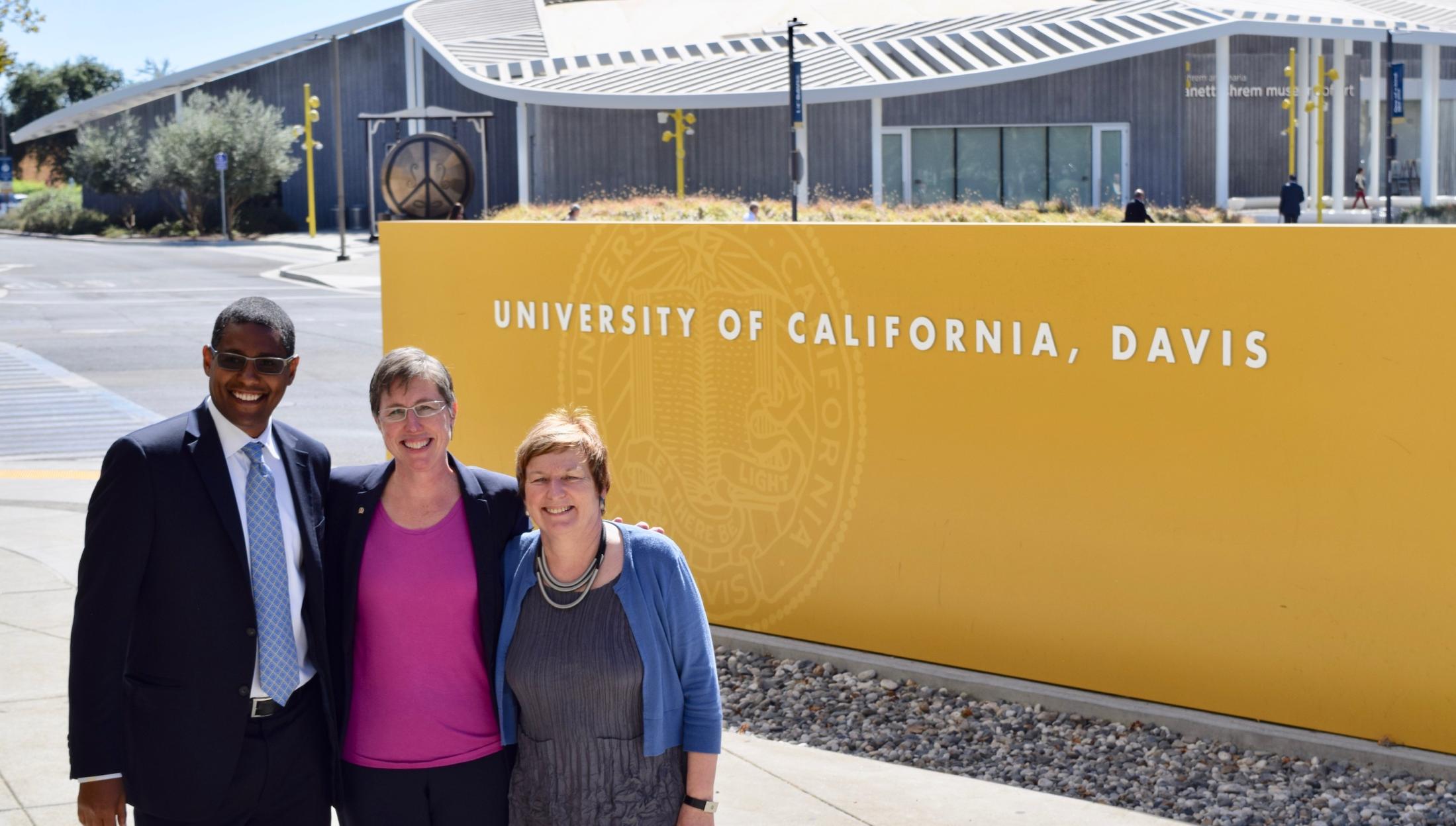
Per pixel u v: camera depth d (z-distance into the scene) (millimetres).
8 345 23609
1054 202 38500
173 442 3566
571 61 48531
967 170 44938
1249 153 48969
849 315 7035
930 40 45562
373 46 67312
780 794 5457
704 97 42844
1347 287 5688
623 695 3562
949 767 5887
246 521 3643
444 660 3729
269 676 3645
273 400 3652
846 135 45281
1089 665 6496
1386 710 5781
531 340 8328
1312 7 47500
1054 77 44188
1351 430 5746
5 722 6246
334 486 3787
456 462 3816
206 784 3590
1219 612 6133
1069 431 6438
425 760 3736
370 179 55656
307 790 3787
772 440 7398
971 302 6641
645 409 7875
